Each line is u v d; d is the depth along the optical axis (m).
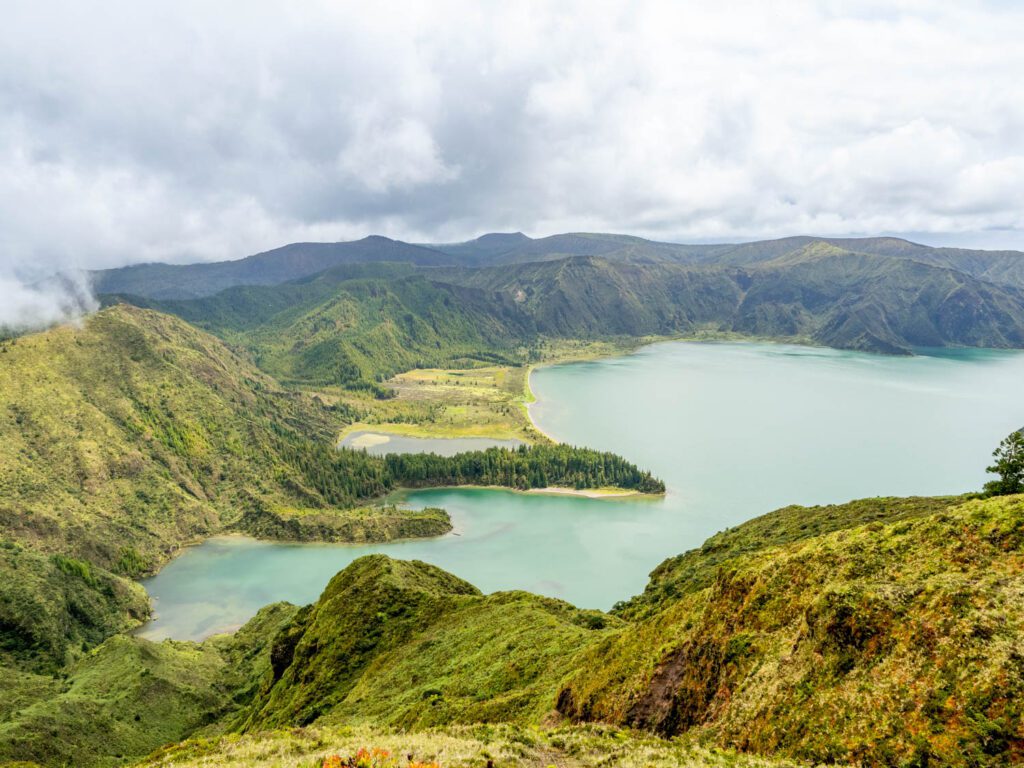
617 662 53.62
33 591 169.62
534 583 183.38
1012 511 36.53
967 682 27.92
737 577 48.44
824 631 35.84
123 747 111.62
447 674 77.94
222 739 52.25
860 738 29.38
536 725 52.78
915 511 101.31
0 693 126.69
